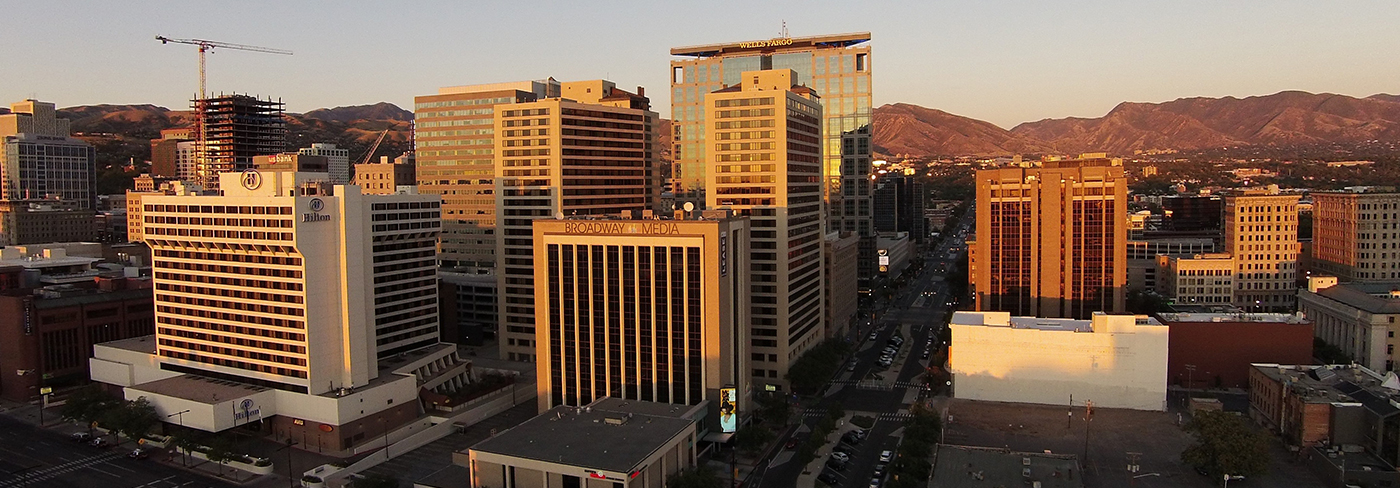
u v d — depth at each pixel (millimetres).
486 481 184500
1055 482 174375
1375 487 179375
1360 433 198750
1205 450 191000
